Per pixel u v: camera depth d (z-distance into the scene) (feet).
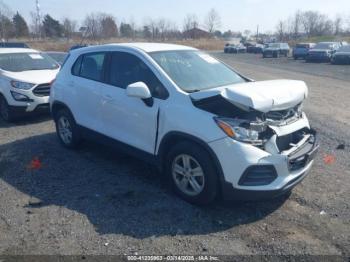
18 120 27.63
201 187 12.89
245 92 11.94
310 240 11.34
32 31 181.68
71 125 19.15
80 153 19.34
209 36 276.82
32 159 18.45
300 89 13.80
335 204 13.65
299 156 12.60
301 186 15.17
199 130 12.39
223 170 12.06
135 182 15.57
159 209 13.17
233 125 11.89
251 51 175.11
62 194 14.47
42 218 12.60
